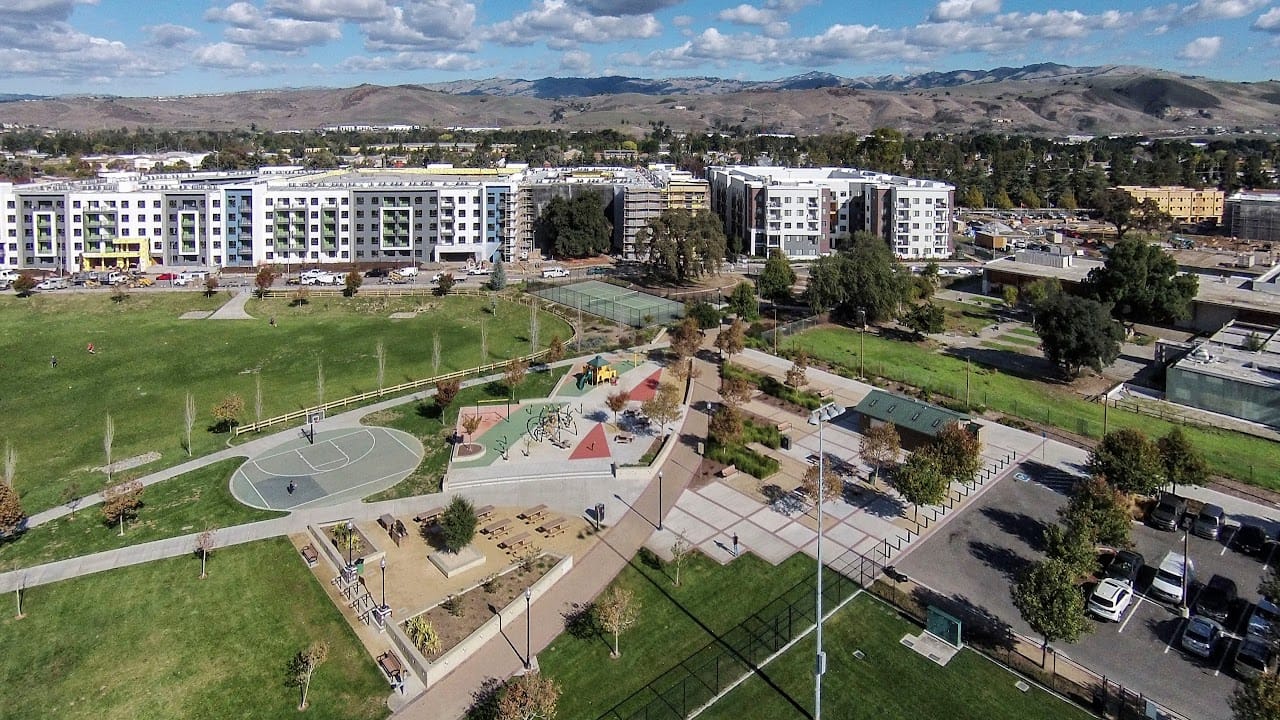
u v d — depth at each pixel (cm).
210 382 12194
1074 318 11581
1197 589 6494
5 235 19625
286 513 8019
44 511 8262
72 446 9969
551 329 14812
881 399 9850
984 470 8712
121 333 14638
